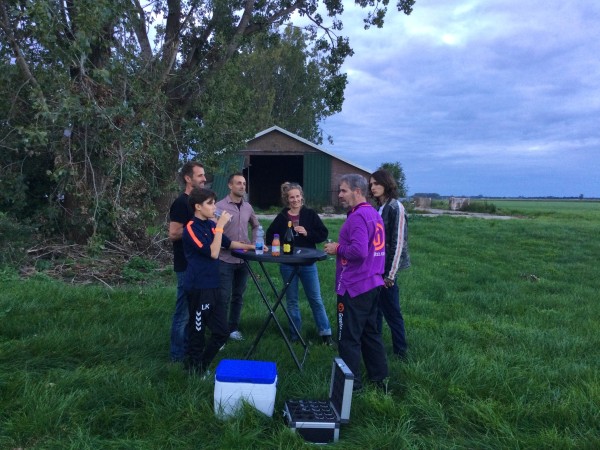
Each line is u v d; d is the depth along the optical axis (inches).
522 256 489.4
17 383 141.6
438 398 147.1
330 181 1114.7
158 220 451.5
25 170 382.0
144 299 250.5
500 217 1121.4
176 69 485.4
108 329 197.6
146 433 125.1
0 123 351.9
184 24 494.9
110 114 322.7
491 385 155.6
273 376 131.3
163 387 145.9
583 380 162.9
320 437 125.4
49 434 122.3
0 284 265.0
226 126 466.3
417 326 229.1
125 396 139.3
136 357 171.3
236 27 551.2
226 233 201.2
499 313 269.7
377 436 123.7
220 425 126.5
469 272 394.0
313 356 185.3
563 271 416.5
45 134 294.4
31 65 335.6
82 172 362.0
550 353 198.5
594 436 125.9
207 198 149.2
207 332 207.6
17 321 201.6
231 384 130.0
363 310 150.3
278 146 1096.8
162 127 404.5
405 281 341.4
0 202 361.7
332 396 138.5
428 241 587.2
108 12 311.0
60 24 306.2
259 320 228.8
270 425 128.6
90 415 130.6
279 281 324.2
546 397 148.5
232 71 530.6
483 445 124.5
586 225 843.4
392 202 178.9
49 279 294.7
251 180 1409.9
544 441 123.4
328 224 773.9
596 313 271.7
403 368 165.5
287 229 203.8
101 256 364.8
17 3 304.8
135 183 378.9
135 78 371.9
